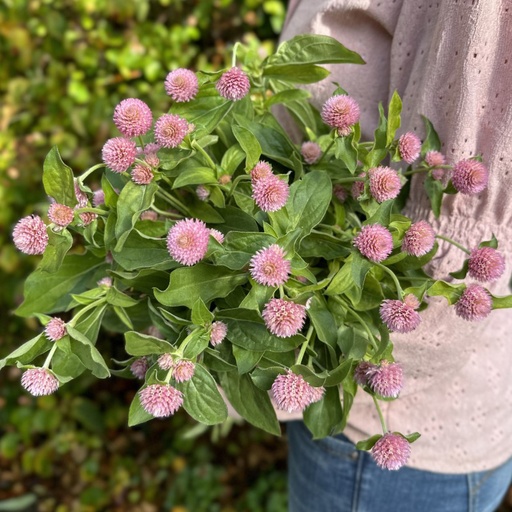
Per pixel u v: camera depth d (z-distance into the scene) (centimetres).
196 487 128
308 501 68
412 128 47
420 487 61
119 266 46
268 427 44
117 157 41
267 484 127
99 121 115
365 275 40
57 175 40
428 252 43
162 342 39
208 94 44
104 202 45
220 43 122
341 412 44
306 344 41
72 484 129
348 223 47
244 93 43
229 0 117
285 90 49
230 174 44
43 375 40
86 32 118
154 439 135
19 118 119
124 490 128
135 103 42
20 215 119
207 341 41
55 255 42
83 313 44
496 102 43
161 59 117
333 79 52
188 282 41
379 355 42
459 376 59
